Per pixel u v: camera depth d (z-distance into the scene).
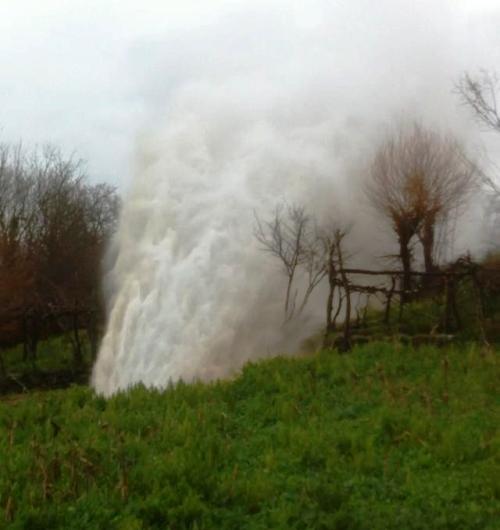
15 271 36.31
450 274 19.55
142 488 10.02
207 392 15.58
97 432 12.86
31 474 10.48
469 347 17.53
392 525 8.77
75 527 8.89
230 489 9.88
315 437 11.87
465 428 12.12
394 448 11.62
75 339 28.52
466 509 9.17
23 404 15.91
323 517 8.97
